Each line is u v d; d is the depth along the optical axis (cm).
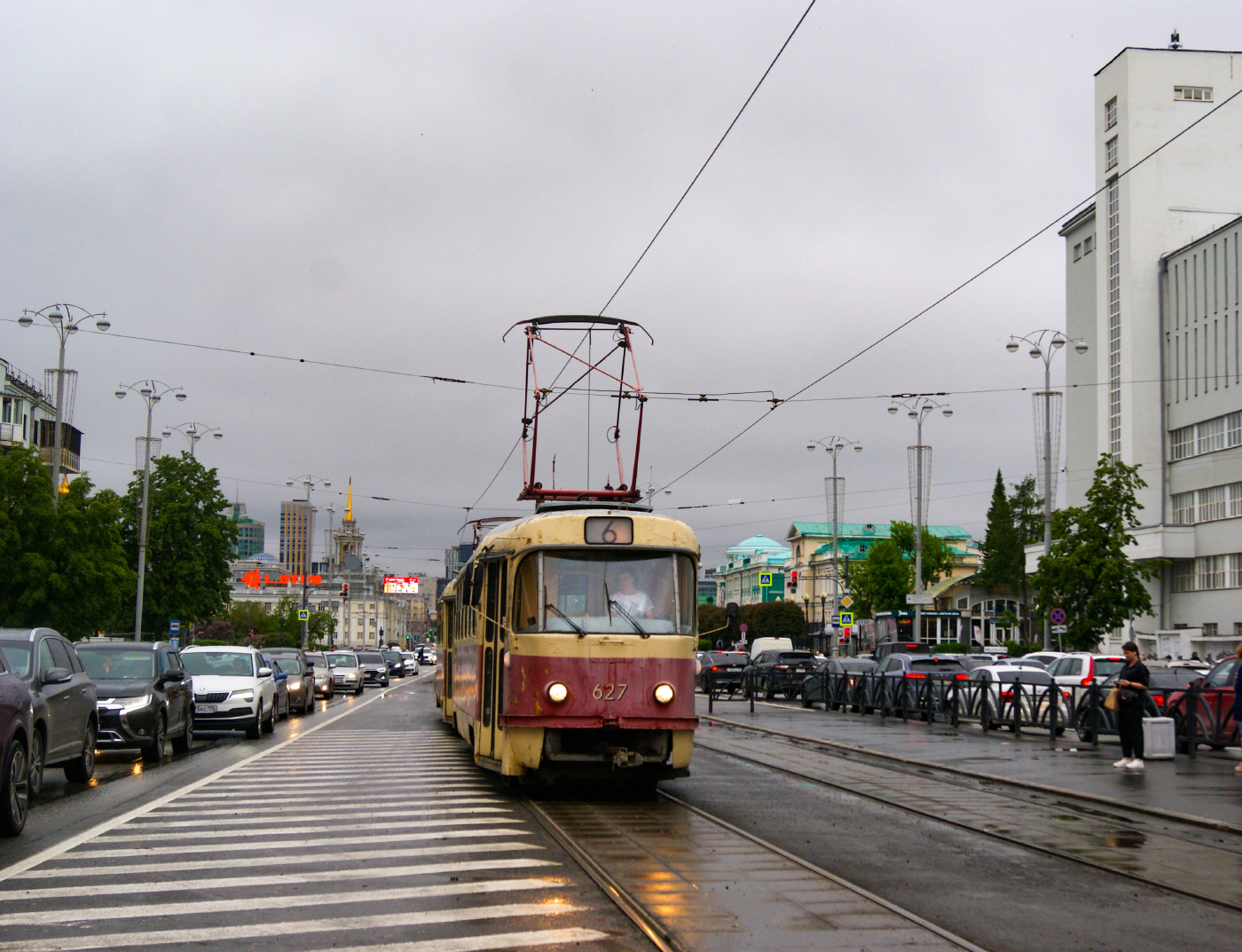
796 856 940
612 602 1307
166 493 6041
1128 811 1255
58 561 4072
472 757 1847
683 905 748
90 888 798
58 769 1647
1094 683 2108
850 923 705
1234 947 668
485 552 1496
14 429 6384
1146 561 4512
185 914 719
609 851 953
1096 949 656
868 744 2156
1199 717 1897
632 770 1277
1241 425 4966
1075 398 6438
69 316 4103
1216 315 5169
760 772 1684
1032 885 843
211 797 1323
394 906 741
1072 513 3834
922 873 880
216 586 6209
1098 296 5984
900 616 6225
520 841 1004
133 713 1684
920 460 5288
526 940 655
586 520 1326
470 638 1662
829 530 12619
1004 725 2558
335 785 1445
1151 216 5688
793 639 8419
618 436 1956
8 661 1211
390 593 17512
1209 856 973
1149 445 5575
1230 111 5750
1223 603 4994
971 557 11994
